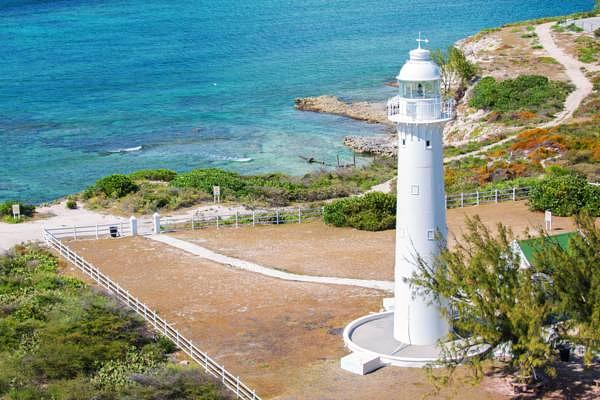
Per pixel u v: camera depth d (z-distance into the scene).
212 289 51.12
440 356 38.47
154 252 58.47
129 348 43.44
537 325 34.84
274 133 113.44
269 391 38.44
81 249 59.47
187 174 81.31
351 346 41.38
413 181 38.47
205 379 39.19
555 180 63.31
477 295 36.06
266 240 60.97
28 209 71.50
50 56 172.38
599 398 36.19
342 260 55.84
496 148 87.88
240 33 194.25
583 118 98.69
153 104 131.38
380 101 128.88
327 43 178.38
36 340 44.09
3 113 127.19
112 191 74.81
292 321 45.97
